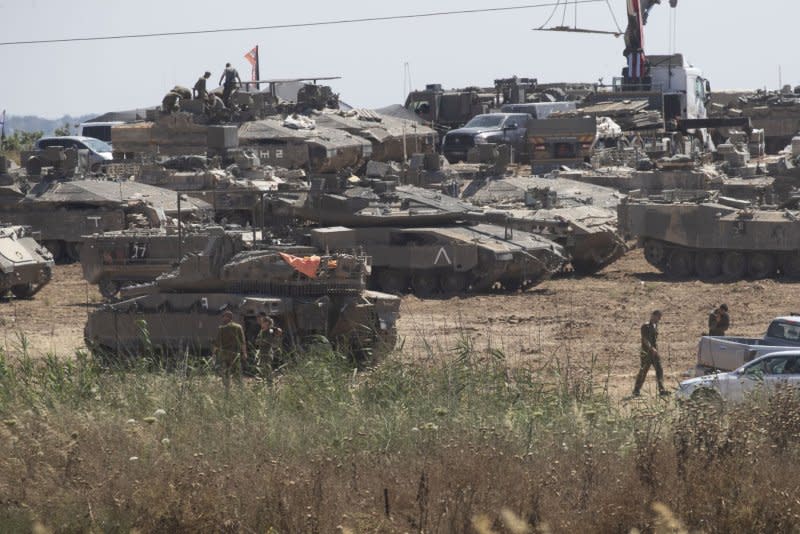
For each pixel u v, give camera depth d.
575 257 154.50
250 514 45.03
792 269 144.00
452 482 46.44
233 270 93.06
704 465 47.09
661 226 149.75
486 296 134.25
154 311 94.00
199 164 193.75
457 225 143.00
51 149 175.50
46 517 45.19
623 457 50.66
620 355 96.81
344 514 43.50
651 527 43.53
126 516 45.22
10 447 51.00
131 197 169.75
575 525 43.81
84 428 54.44
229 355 76.25
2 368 71.06
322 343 80.31
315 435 55.72
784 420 53.72
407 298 133.25
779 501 44.69
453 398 62.75
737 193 182.75
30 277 134.12
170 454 51.66
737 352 77.44
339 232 103.31
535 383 67.81
